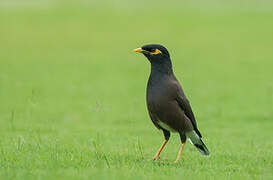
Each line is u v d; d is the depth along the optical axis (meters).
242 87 20.72
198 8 43.84
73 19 39.62
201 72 24.45
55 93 19.05
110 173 6.45
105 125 13.56
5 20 38.41
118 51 30.53
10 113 15.05
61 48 31.11
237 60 27.67
